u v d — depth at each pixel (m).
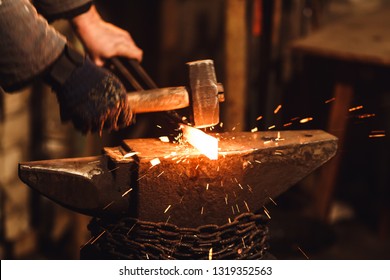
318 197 3.73
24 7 1.95
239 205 2.02
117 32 2.42
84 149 3.52
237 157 1.99
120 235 1.98
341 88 3.50
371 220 4.03
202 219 2.00
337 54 3.42
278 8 3.50
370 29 3.65
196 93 2.03
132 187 1.97
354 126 4.11
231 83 3.27
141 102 2.02
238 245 2.01
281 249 3.27
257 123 3.67
